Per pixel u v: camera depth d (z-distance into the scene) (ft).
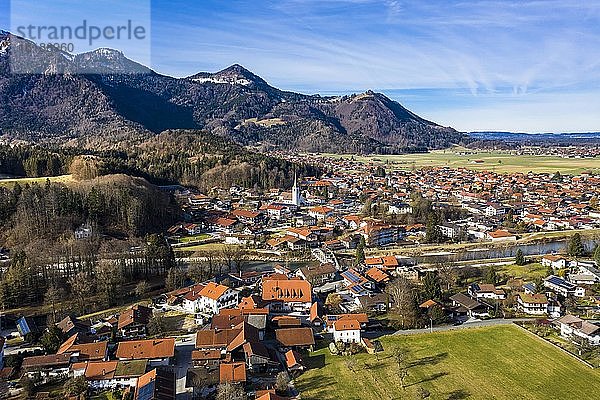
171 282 553.64
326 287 563.89
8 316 461.78
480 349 401.70
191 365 373.61
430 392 336.29
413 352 397.19
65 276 548.31
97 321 466.29
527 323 456.45
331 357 389.39
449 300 511.81
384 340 419.74
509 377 356.79
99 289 520.83
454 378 355.56
